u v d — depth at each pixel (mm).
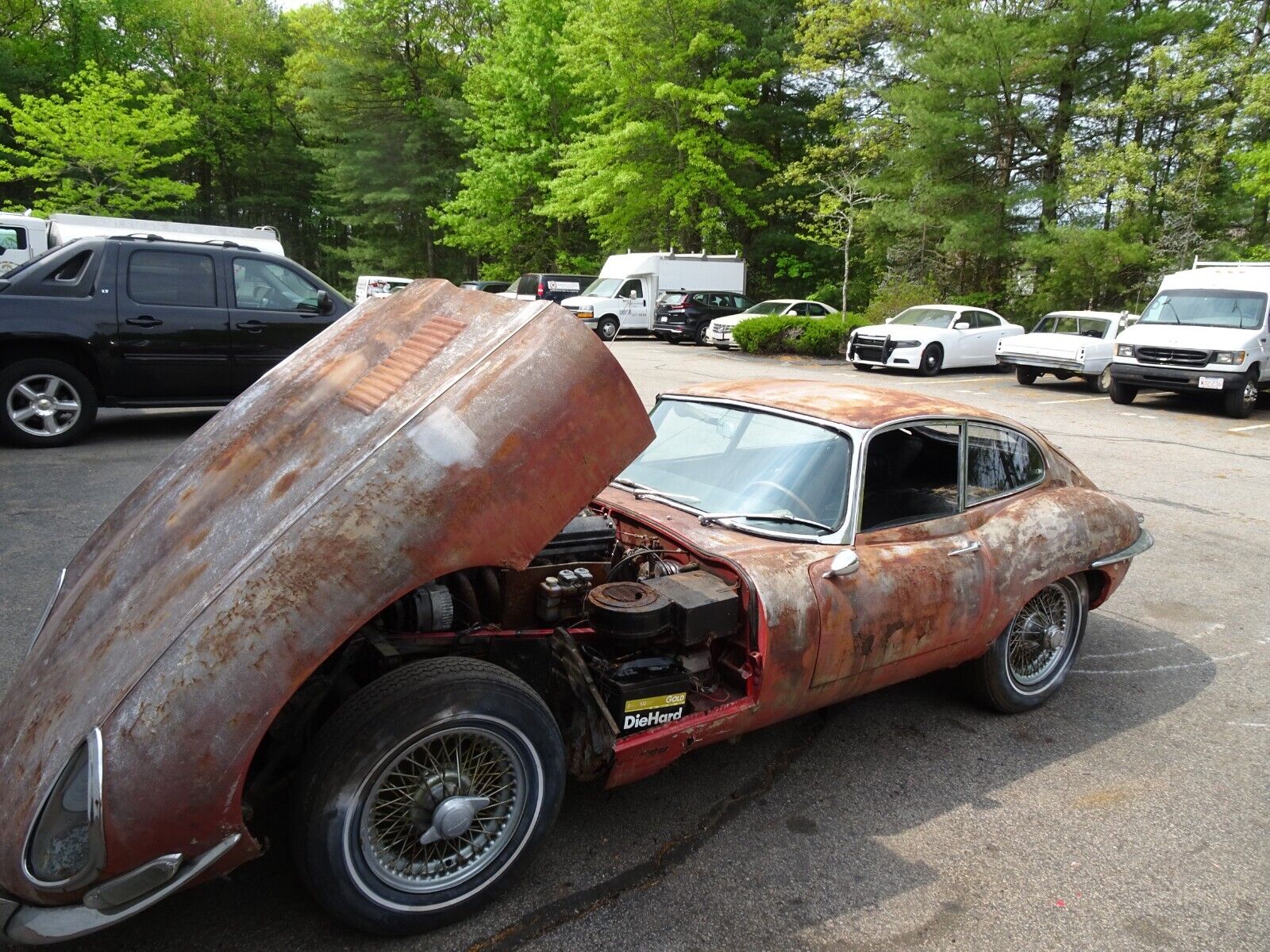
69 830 2041
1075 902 2881
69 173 27172
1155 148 24562
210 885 2729
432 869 2529
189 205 47094
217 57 50125
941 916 2779
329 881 2330
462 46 43375
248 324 8992
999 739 3990
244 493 2621
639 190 31719
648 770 2904
